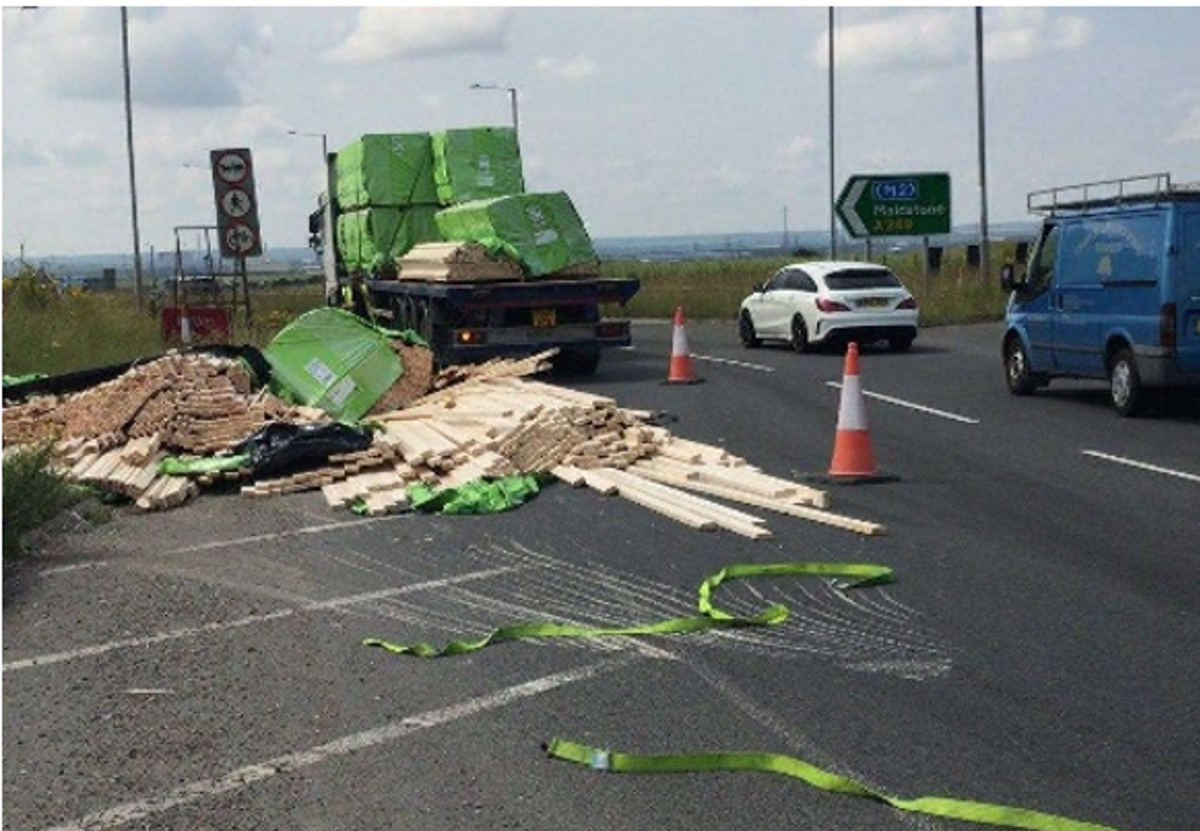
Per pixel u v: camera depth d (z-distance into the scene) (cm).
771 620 862
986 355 2748
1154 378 1720
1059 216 1948
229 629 888
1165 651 774
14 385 1953
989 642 802
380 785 617
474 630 873
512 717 701
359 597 962
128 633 886
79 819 594
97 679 789
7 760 667
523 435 1416
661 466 1385
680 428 1753
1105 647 785
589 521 1193
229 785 625
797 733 664
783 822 561
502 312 2402
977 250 4809
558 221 2444
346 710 721
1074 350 1892
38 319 3003
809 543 1078
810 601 907
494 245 2412
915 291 4141
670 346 3275
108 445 1499
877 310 2806
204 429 1517
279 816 588
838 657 785
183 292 3331
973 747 638
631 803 586
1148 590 909
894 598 908
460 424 1591
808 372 2469
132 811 600
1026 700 700
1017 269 2050
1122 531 1092
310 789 616
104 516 1279
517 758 643
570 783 610
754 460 1496
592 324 2441
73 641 870
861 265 2881
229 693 756
